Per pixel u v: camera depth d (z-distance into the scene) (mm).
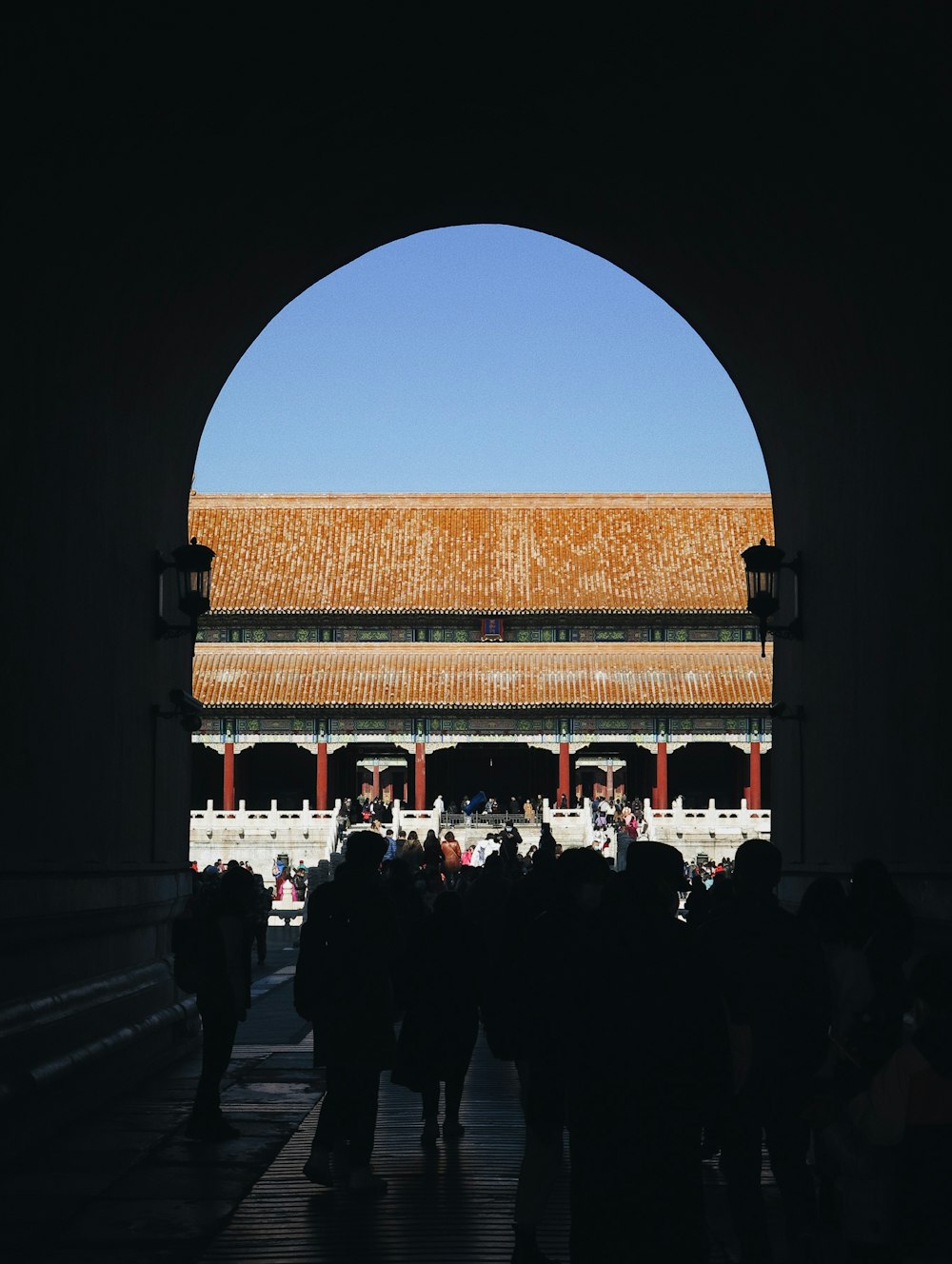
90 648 14047
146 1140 12883
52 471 12641
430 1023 13109
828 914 9375
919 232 12617
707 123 14656
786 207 15000
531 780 81938
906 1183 6398
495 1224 10133
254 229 16234
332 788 82000
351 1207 10594
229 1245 9500
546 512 82000
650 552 79625
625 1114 6434
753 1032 8492
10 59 9695
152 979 16672
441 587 77312
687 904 14391
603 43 13969
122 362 14633
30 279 11523
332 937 11172
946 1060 6410
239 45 12328
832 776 16797
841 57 11938
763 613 18000
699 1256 6398
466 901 18156
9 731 11539
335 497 82438
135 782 16094
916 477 13578
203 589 16844
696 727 73250
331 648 76688
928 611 13281
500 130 16641
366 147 16141
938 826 13109
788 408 18453
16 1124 12023
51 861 12703
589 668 75188
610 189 17578
